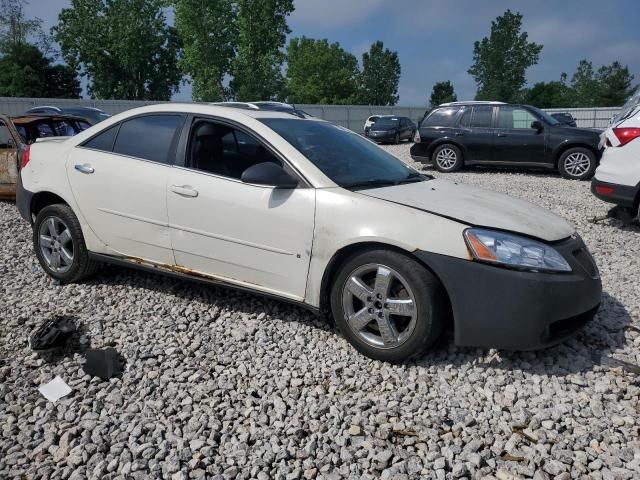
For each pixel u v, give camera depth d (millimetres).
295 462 2455
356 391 3021
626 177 6488
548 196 9508
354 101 68375
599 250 5980
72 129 8750
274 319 3906
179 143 3930
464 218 3172
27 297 4328
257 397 2977
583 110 31734
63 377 3129
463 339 3102
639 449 2537
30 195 4613
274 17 47125
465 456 2486
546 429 2697
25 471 2383
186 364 3289
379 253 3186
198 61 48344
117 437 2611
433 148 13242
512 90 64250
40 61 51031
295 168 3516
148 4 53781
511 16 62625
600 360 3330
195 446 2543
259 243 3545
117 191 4090
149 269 4109
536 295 2977
